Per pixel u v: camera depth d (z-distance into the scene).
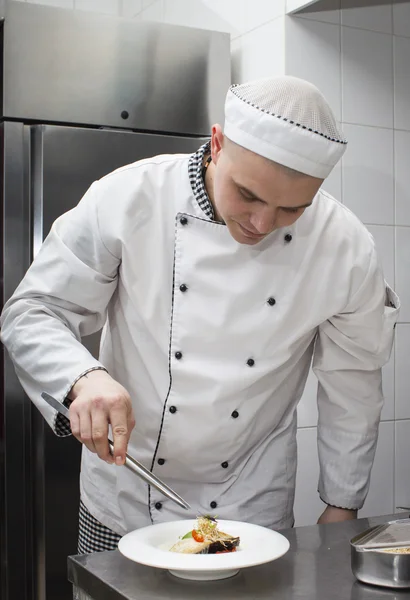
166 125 2.08
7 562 1.91
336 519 1.38
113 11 2.78
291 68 2.02
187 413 1.22
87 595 0.98
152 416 1.25
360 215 2.13
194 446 1.24
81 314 1.25
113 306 1.29
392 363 2.19
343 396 1.38
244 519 1.26
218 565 0.89
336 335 1.32
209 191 1.20
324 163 1.00
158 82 2.06
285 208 1.02
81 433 1.02
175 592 0.90
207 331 1.21
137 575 0.95
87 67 1.98
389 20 2.17
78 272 1.20
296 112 0.98
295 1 1.96
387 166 2.17
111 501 1.30
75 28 1.96
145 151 2.00
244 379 1.21
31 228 1.92
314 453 2.09
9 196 1.90
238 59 2.21
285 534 1.13
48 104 1.94
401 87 2.19
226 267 1.21
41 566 1.90
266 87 1.01
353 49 2.11
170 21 2.55
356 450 1.37
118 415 1.02
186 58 2.09
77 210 1.24
